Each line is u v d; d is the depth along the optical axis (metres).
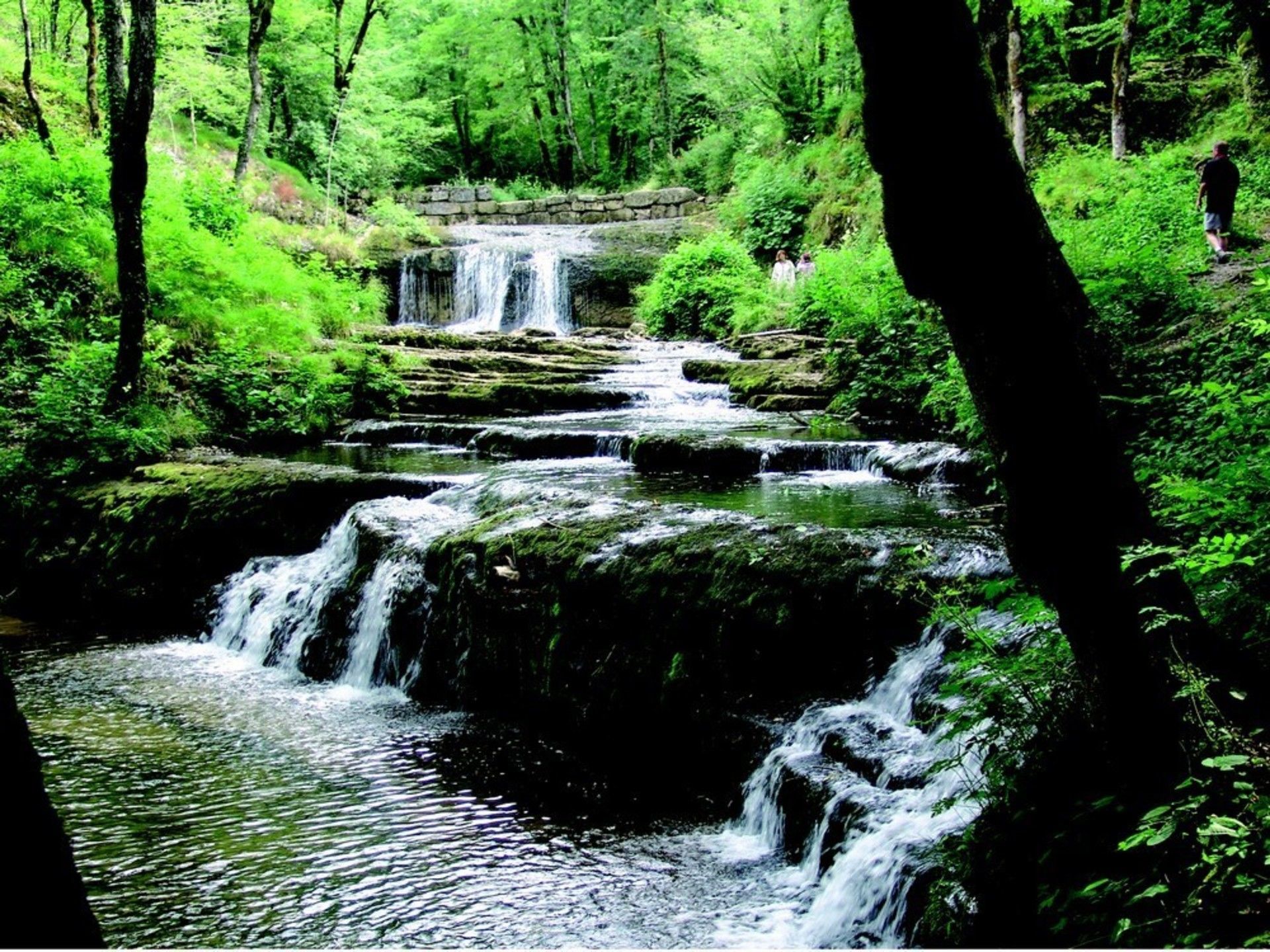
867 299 14.42
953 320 3.25
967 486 9.34
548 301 26.38
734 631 6.13
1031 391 3.14
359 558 8.95
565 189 39.59
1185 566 3.37
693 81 34.28
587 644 6.74
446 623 7.77
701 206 32.53
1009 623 4.88
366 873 4.93
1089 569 3.18
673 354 20.22
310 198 27.56
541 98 40.97
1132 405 7.24
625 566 6.74
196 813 5.63
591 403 16.05
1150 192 15.46
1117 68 18.48
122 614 10.45
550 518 7.85
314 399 14.78
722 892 4.70
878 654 5.78
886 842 4.17
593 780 6.12
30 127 19.27
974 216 3.07
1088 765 3.42
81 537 10.99
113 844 5.23
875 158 3.20
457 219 33.00
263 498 10.38
